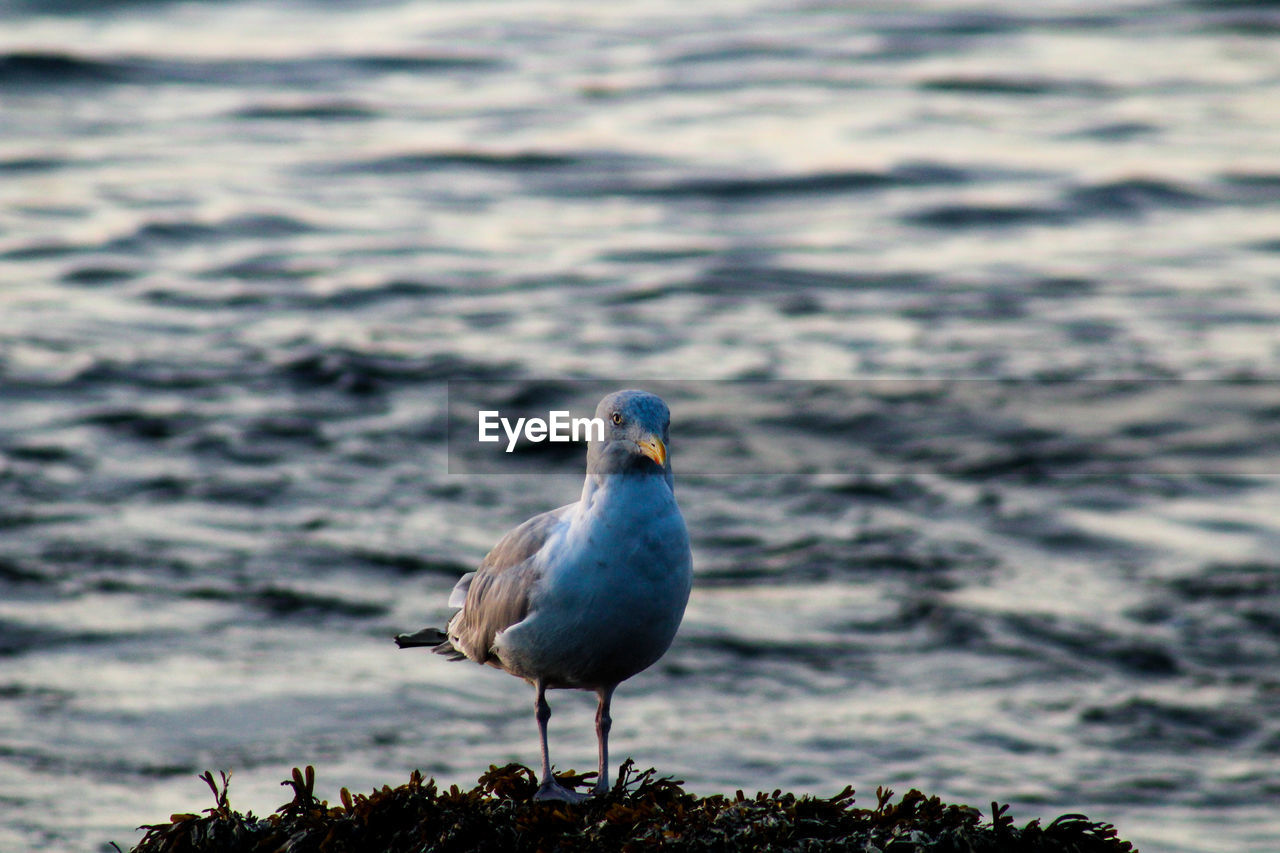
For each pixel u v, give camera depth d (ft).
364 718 36.19
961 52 125.90
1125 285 76.23
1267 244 82.99
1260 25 134.51
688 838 17.54
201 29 126.52
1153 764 35.04
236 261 76.64
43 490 49.67
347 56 120.06
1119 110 108.99
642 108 108.37
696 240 82.43
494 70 118.01
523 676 20.15
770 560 48.08
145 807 31.04
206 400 58.59
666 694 38.73
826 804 18.53
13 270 73.41
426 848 17.87
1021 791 33.40
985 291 75.20
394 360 63.52
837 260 79.61
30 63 109.91
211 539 47.01
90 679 37.35
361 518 49.26
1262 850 30.60
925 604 44.21
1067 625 43.14
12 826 29.78
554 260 78.48
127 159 93.15
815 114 107.24
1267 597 45.14
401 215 85.51
